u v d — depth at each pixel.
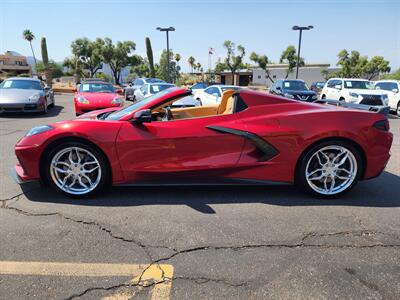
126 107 4.39
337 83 16.94
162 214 3.49
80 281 2.39
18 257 2.67
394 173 5.17
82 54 57.56
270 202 3.86
